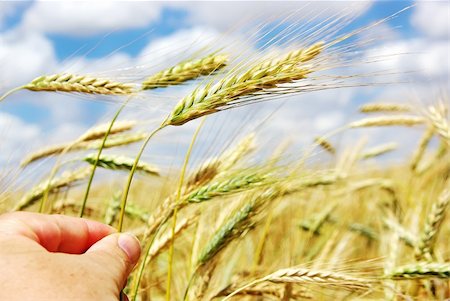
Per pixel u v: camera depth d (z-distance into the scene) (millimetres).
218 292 610
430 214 726
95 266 415
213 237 598
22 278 389
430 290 679
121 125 633
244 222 597
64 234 470
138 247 454
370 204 1221
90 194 770
